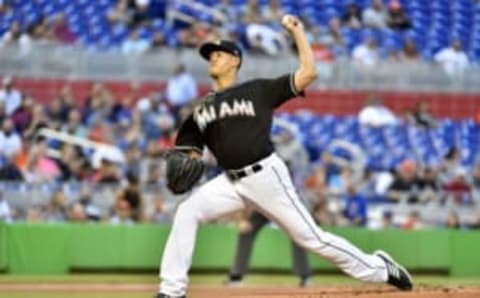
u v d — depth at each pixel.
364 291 31.28
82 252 58.84
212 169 63.94
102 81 74.00
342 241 29.11
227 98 27.67
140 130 71.25
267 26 84.38
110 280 53.19
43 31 81.06
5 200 61.88
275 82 27.62
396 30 88.62
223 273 59.94
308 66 27.33
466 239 63.62
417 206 67.62
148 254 59.38
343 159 77.00
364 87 79.06
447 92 79.88
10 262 57.41
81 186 63.22
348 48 86.00
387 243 61.84
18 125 68.62
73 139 68.81
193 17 84.50
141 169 66.25
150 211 62.69
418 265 62.72
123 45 82.38
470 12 91.31
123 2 84.00
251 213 50.28
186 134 29.45
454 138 79.81
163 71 75.00
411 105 80.00
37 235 58.00
